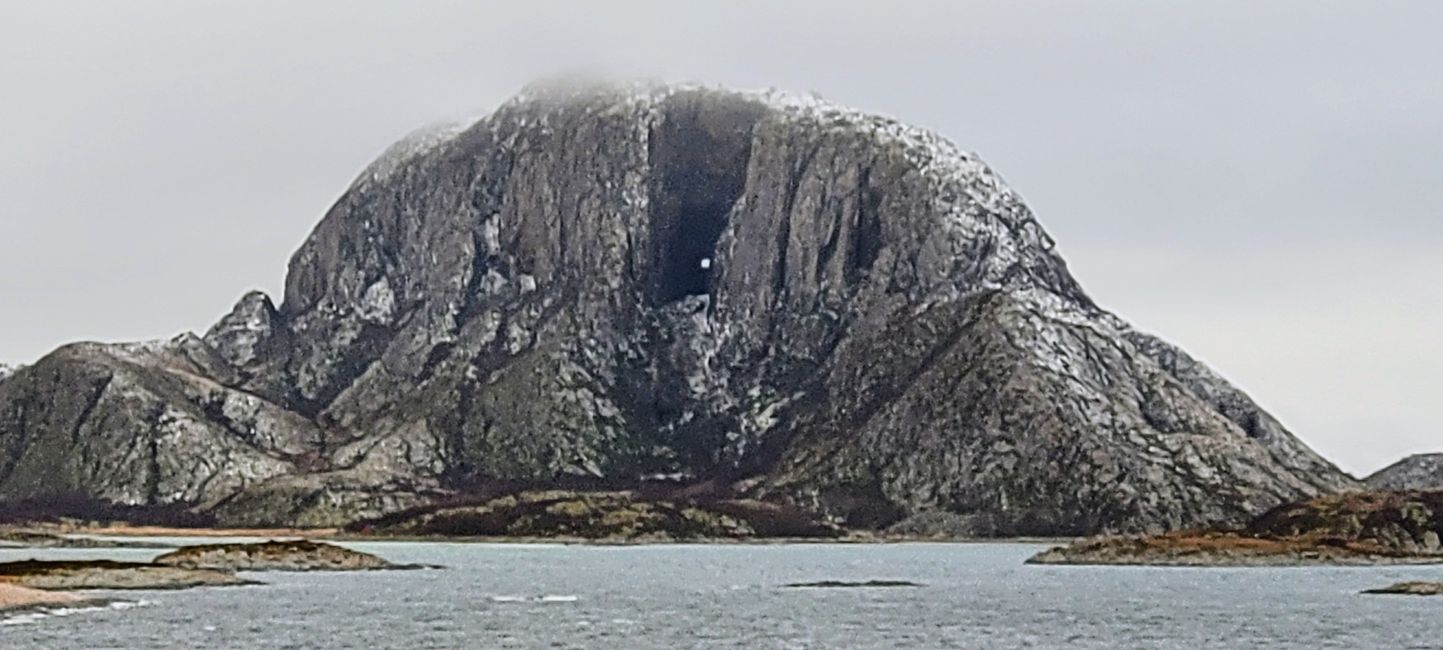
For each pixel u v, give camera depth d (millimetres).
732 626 190625
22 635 166625
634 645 169125
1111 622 198000
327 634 175875
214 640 166625
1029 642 174625
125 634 169500
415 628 184500
